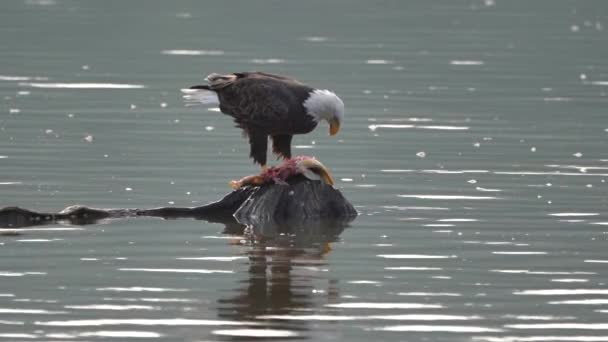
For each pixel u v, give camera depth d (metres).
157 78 28.19
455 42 36.59
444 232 14.25
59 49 33.25
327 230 14.43
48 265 12.49
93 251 13.15
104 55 32.25
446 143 20.39
